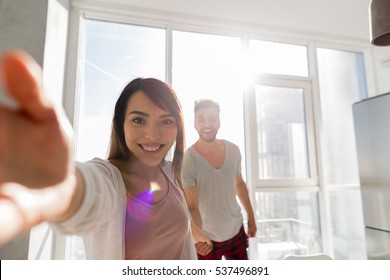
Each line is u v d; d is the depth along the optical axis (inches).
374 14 37.4
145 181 25.5
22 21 53.6
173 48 78.5
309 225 84.7
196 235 45.6
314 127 88.4
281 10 77.8
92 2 70.4
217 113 58.4
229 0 73.1
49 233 57.2
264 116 84.3
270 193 82.0
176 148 29.4
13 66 7.3
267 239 79.8
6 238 6.6
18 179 8.7
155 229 24.4
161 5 73.5
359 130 67.2
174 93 26.6
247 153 80.9
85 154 68.5
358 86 97.6
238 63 84.2
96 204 15.0
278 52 89.5
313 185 85.4
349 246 86.8
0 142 8.7
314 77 89.8
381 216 60.7
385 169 60.4
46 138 9.4
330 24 85.4
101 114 70.7
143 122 24.4
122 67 74.1
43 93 8.4
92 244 21.6
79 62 70.5
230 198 56.0
